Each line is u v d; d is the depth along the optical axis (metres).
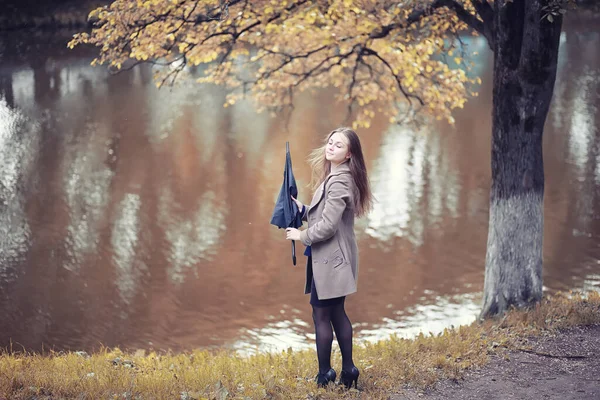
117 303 19.36
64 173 32.59
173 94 49.62
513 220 8.77
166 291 20.14
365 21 11.37
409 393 5.36
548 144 34.41
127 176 32.12
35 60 56.44
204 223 26.11
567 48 59.19
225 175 32.06
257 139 38.06
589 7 72.81
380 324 17.05
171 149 36.53
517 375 5.87
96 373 5.81
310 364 6.04
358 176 4.89
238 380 5.46
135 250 23.52
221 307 18.94
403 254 22.20
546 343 6.84
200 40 11.59
